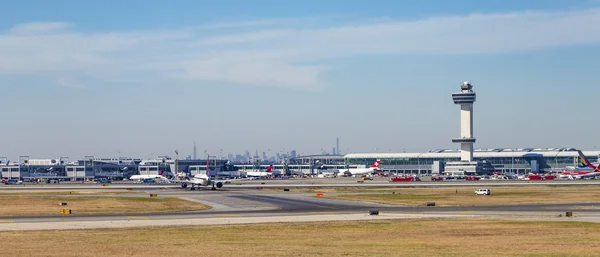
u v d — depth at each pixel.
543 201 134.50
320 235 71.56
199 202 132.88
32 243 63.50
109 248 59.81
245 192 180.00
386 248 60.00
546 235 71.12
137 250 58.50
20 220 90.56
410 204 127.25
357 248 59.97
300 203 130.25
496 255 55.06
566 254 55.56
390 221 88.88
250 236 70.25
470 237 69.50
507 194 162.38
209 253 56.59
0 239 66.81
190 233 73.12
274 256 54.75
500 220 90.31
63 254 55.94
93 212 107.25
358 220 90.25
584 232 74.19
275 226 81.62
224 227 80.31
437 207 118.69
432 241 65.81
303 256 54.75
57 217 96.38
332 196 156.25
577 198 143.38
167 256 54.75
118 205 121.94
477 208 115.62
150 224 83.94
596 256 54.38
